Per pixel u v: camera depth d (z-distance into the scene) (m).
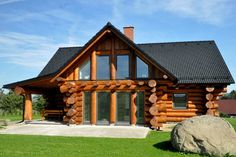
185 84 22.59
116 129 18.89
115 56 21.30
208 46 26.22
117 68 21.28
